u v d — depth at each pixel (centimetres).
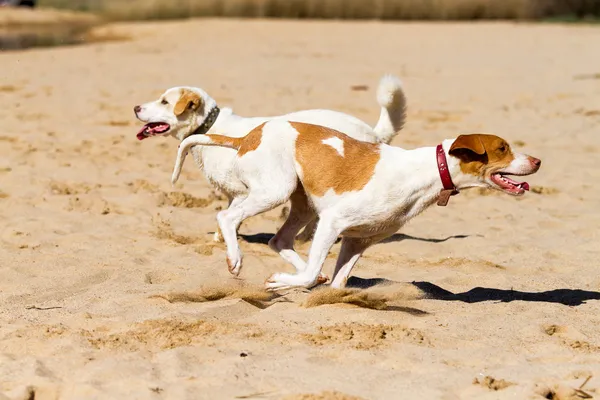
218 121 895
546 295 771
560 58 2536
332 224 695
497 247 931
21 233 938
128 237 934
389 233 717
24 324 653
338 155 704
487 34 3297
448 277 820
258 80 2117
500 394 534
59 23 3869
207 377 556
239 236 957
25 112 1652
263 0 4353
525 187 684
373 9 4238
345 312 689
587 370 575
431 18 4244
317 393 527
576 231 999
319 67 2380
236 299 722
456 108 1748
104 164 1286
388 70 2314
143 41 3133
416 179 686
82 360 582
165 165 1288
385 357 593
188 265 838
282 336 630
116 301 711
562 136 1509
